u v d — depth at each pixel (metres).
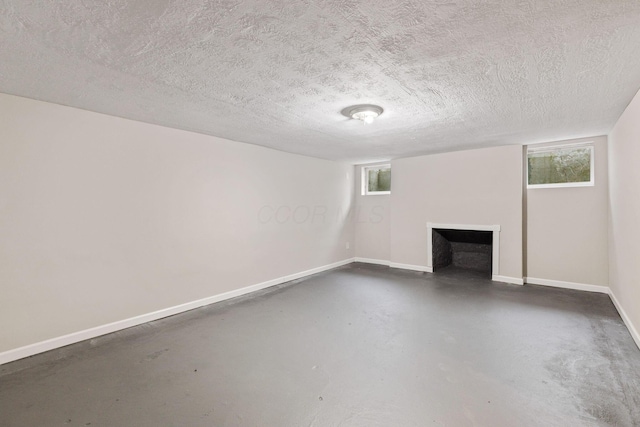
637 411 1.78
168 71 2.02
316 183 5.61
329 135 3.87
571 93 2.43
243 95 2.47
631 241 2.77
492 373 2.21
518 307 3.61
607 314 3.35
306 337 2.85
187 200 3.64
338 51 1.77
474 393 1.98
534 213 4.61
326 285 4.71
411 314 3.42
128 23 1.47
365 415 1.78
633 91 2.39
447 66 1.96
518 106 2.75
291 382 2.12
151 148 3.31
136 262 3.20
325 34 1.59
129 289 3.15
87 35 1.58
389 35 1.60
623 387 2.02
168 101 2.61
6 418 1.76
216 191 3.95
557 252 4.44
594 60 1.87
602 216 4.09
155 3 1.32
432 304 3.76
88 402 1.91
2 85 2.25
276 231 4.81
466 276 5.15
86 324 2.85
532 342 2.70
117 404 1.89
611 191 3.73
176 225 3.54
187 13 1.40
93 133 2.89
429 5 1.35
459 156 5.08
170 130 3.47
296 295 4.20
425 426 1.69
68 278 2.75
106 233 2.98
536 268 4.61
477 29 1.54
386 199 6.22
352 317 3.36
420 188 5.54
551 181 4.54
